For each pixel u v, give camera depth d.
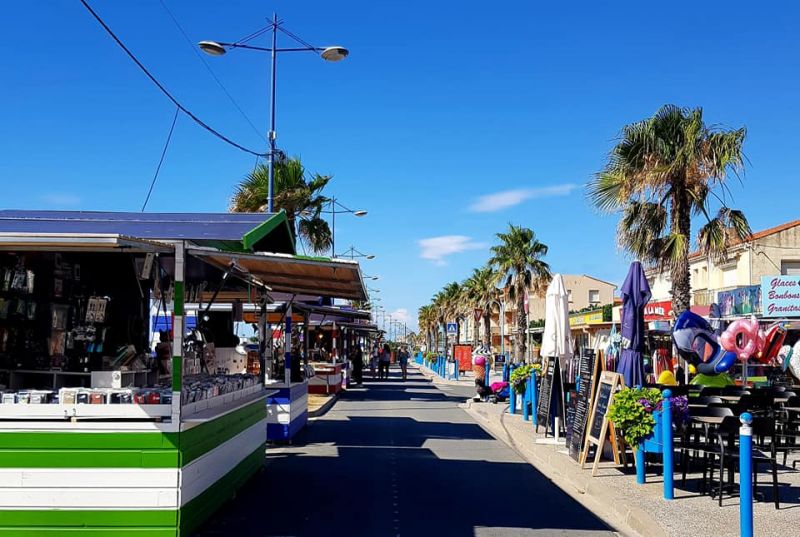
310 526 7.54
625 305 11.41
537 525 7.77
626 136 17.75
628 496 8.77
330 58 18.28
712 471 8.84
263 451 11.06
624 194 17.70
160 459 6.43
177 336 6.55
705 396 10.80
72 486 6.35
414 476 10.73
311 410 20.59
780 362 20.25
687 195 17.42
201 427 7.20
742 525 6.51
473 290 71.31
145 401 6.56
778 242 29.80
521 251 45.00
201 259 8.84
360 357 38.56
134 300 9.33
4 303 8.20
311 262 8.12
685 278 17.20
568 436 12.59
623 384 10.13
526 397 18.36
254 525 7.53
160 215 10.77
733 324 14.69
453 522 7.84
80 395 6.51
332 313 23.38
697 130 17.08
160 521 6.41
